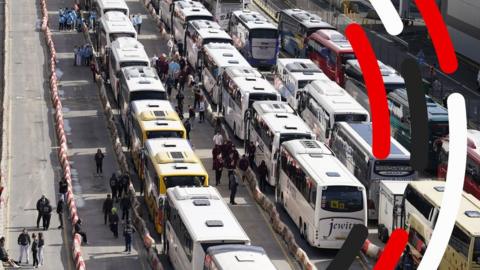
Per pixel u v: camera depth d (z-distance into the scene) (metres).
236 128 196.88
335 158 155.75
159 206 148.62
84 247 146.88
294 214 156.50
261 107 181.00
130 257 144.12
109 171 179.25
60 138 191.75
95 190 169.38
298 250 142.50
